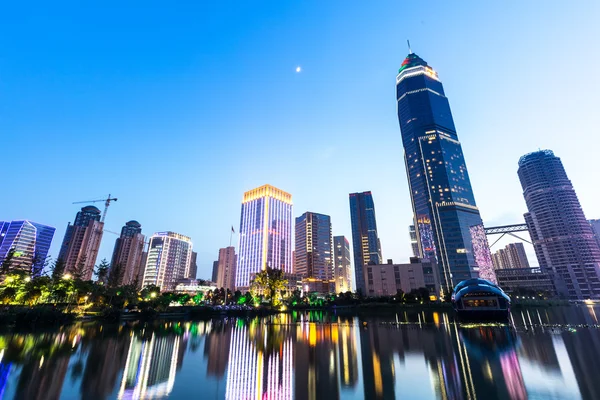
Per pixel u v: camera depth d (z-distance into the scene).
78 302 89.94
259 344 36.88
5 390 16.92
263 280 134.12
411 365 24.88
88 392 17.14
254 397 16.77
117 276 104.88
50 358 26.16
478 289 69.81
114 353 29.66
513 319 75.81
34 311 54.09
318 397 16.77
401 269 189.50
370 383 19.62
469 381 19.94
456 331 49.41
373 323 67.62
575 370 22.56
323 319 86.00
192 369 23.42
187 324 66.69
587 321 68.00
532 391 17.70
